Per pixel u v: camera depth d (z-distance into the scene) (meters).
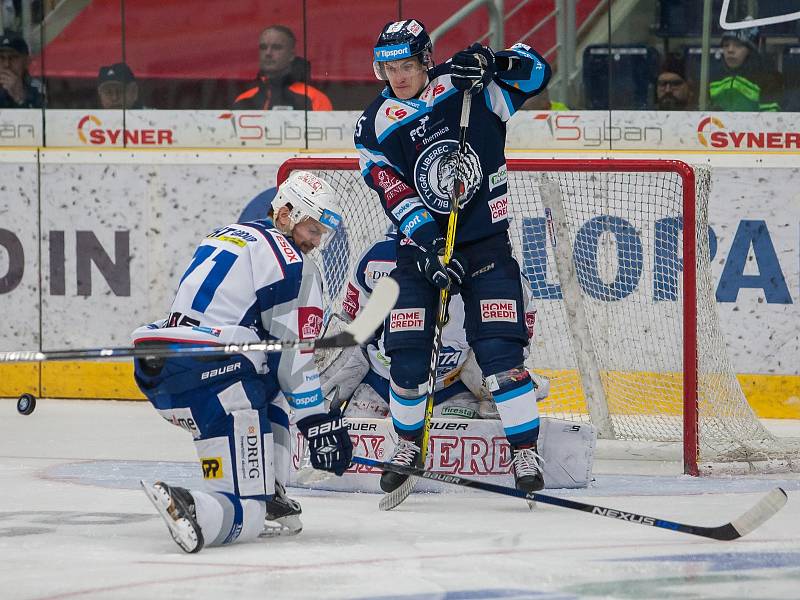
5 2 23.61
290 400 10.09
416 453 12.88
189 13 23.47
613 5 22.56
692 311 15.30
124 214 22.94
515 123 22.91
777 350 21.34
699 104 22.45
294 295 10.09
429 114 12.80
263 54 23.39
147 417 20.97
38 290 23.14
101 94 23.70
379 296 9.36
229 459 9.88
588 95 22.73
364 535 10.59
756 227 21.36
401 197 12.77
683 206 15.49
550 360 20.14
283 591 8.23
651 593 8.16
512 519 11.54
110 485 13.78
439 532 10.73
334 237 17.12
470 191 12.77
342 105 23.44
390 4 23.16
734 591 8.22
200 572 8.86
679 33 22.38
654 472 15.38
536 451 12.66
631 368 19.97
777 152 21.61
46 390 23.36
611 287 20.00
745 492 13.45
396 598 8.00
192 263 10.27
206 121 23.58
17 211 23.08
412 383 12.79
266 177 22.80
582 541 10.23
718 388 16.45
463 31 23.06
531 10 22.81
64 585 8.42
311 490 13.71
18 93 23.73
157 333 9.89
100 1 23.53
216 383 9.89
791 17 22.05
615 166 15.71
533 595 8.09
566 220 17.86
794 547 9.93
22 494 13.05
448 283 12.20
